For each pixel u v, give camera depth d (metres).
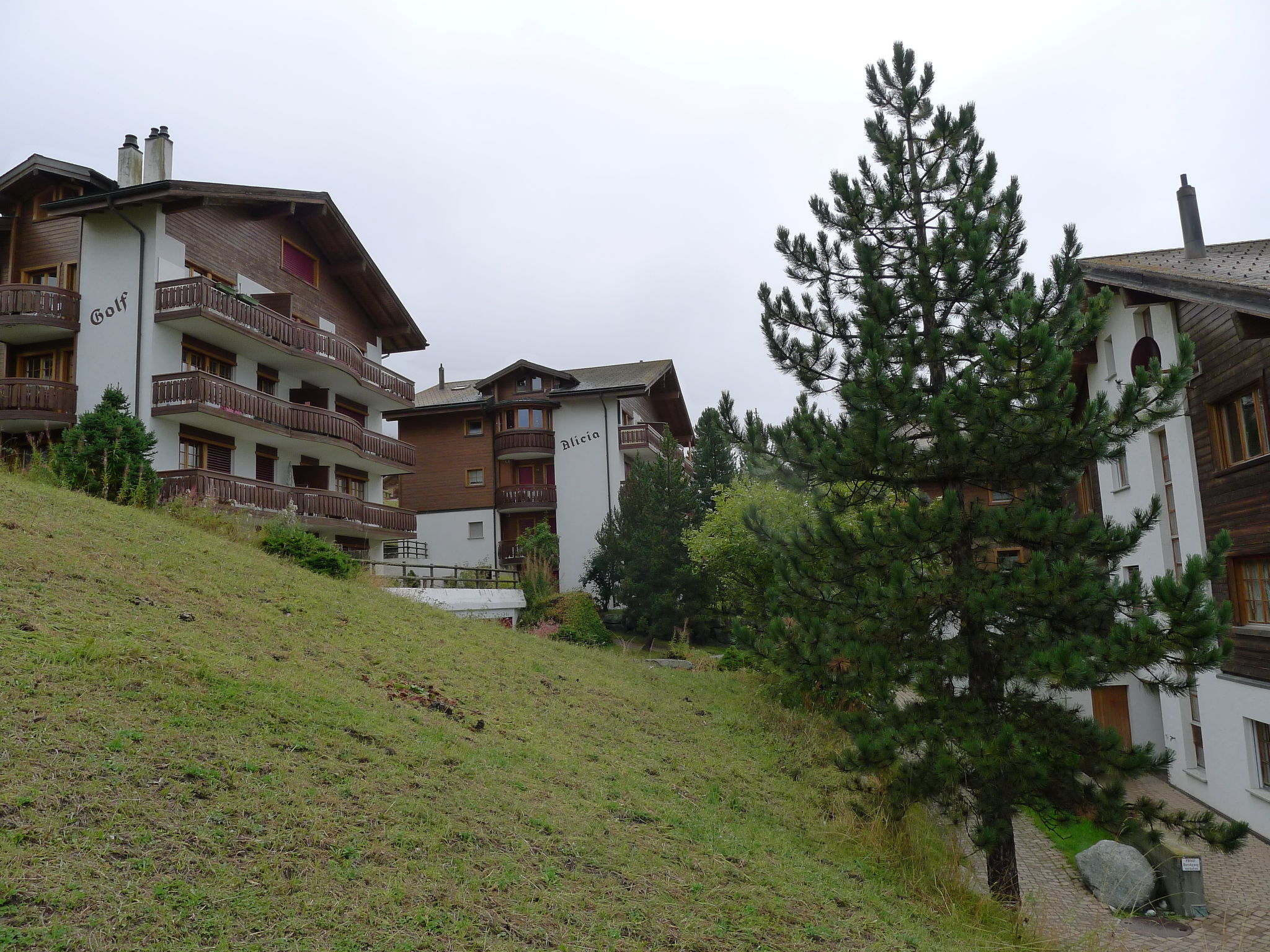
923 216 10.41
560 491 34.97
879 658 8.33
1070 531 8.28
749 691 14.91
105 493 13.46
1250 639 12.45
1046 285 9.20
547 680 11.12
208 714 5.61
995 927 7.40
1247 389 12.13
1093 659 7.47
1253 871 11.30
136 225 19.23
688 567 25.95
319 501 22.06
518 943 4.23
